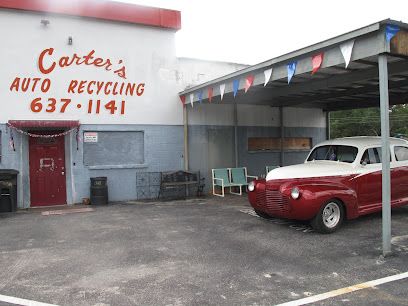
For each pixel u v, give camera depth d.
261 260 5.76
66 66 11.40
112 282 4.93
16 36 10.82
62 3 11.16
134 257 5.98
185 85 13.23
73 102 11.50
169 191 12.80
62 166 11.46
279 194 7.66
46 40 11.15
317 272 5.22
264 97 12.38
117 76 12.10
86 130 11.69
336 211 7.48
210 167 13.78
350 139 9.12
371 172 8.16
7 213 10.10
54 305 4.26
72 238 7.26
